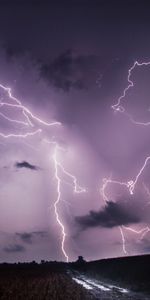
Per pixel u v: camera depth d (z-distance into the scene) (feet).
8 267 263.08
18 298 89.45
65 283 127.65
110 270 216.74
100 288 128.57
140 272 171.83
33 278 147.95
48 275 169.99
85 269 256.73
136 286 128.67
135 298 98.07
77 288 112.78
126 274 177.88
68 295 95.35
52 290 104.94
